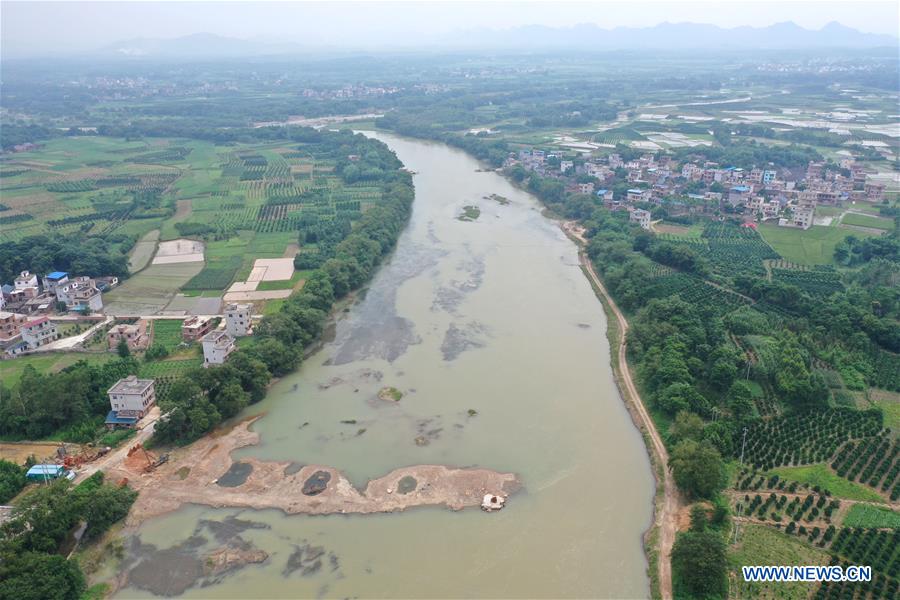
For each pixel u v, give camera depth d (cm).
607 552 12281
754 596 11088
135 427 16075
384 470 14550
